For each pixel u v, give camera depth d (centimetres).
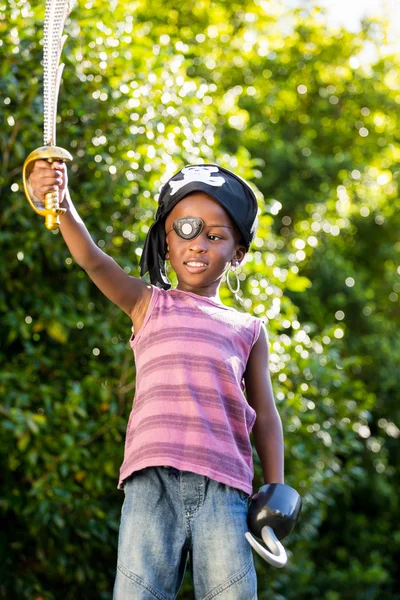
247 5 1274
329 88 1362
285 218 1195
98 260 246
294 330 657
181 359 242
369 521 1056
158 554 235
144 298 254
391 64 1408
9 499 501
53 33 238
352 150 1377
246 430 245
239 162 613
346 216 1291
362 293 1158
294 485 588
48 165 232
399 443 1110
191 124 570
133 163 534
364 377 1106
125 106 540
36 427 479
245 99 1209
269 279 604
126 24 566
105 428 516
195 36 1187
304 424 599
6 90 511
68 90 530
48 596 517
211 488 238
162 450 236
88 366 555
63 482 506
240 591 233
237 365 248
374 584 912
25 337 514
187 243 253
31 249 515
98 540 532
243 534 237
